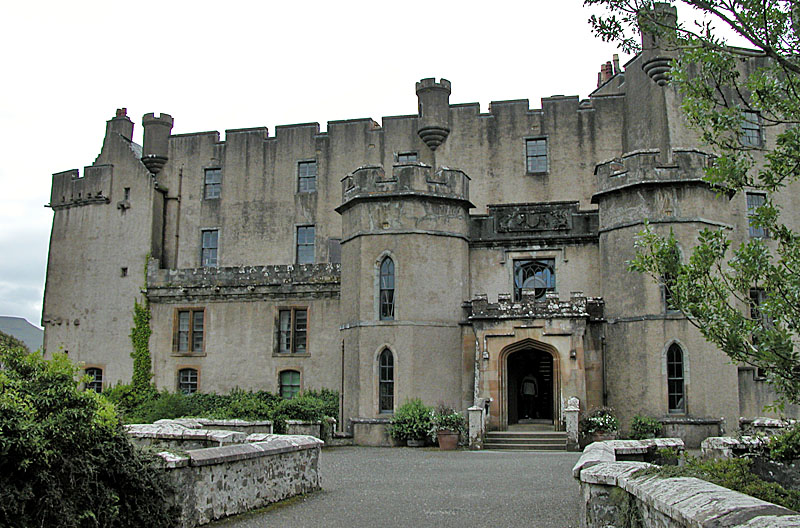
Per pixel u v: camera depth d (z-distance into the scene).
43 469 8.26
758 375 27.08
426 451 23.64
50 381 9.05
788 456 11.61
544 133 33.06
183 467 10.44
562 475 16.48
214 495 11.07
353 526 10.88
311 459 14.16
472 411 24.16
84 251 36.72
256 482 12.22
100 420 9.16
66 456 8.66
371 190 27.95
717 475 9.48
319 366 32.28
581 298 25.44
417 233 27.45
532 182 32.81
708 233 9.37
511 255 28.89
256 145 36.66
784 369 8.41
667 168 25.45
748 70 29.64
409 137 34.62
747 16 8.60
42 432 8.30
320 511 12.01
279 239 35.66
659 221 25.22
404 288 27.09
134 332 34.78
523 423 27.52
